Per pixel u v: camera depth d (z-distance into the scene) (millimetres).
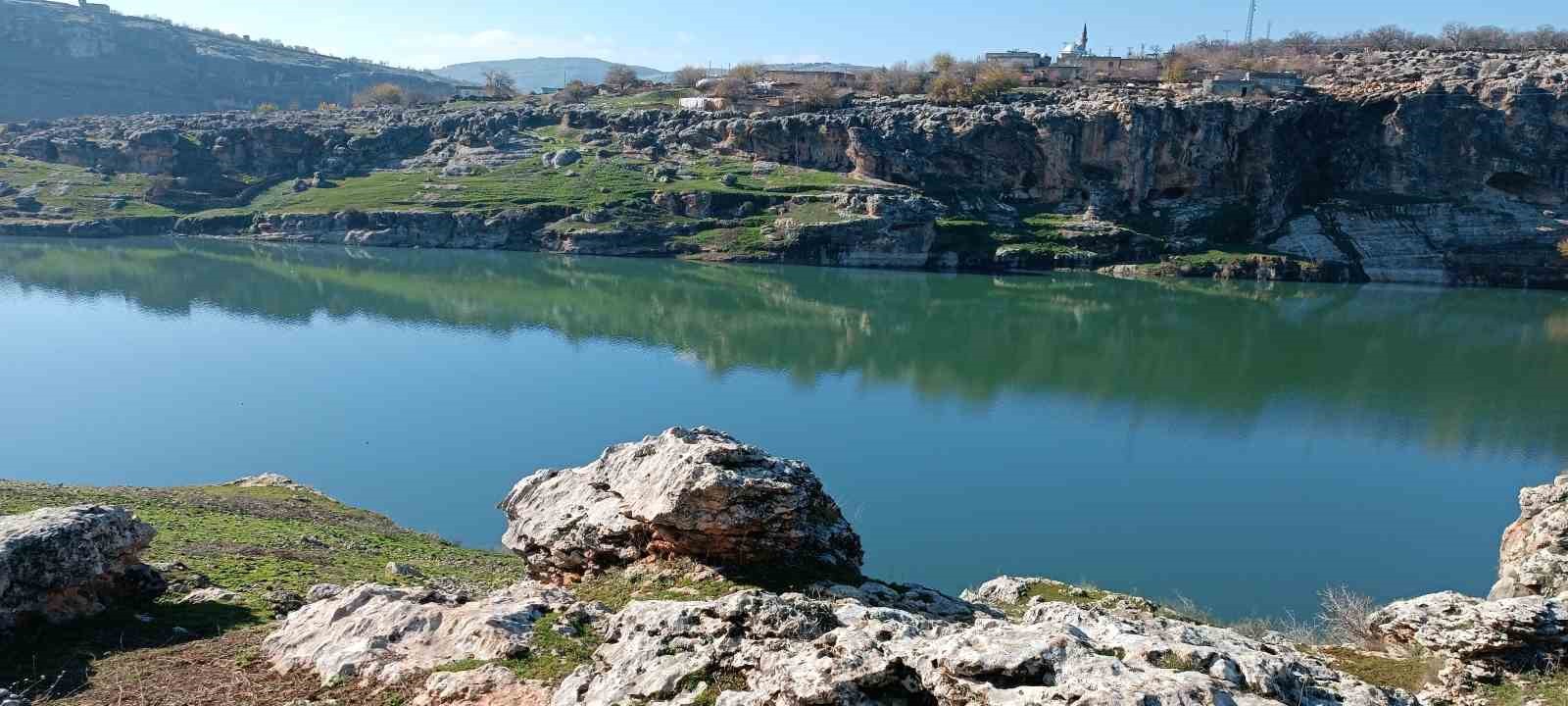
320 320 99750
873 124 166375
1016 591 29984
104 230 159750
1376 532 45625
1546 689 16688
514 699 15727
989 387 78312
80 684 18547
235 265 136750
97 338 87312
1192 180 158250
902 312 114750
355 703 16422
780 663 13492
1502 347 100062
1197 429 65375
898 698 12750
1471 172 151375
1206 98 155375
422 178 179375
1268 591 38188
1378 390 80125
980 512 47156
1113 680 11664
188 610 23625
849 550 22719
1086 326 109875
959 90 172875
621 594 20281
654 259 151500
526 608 18719
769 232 151500
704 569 20641
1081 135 157000
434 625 18703
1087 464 56250
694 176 170125
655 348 89562
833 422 65125
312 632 19672
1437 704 16828
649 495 21797
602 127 191625
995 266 149750
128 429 60031
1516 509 49656
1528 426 68000
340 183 181625
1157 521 46469
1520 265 144625
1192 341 101875
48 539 21547
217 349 84188
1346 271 145875
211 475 52188
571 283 127938
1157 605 30812
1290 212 157125
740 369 81688
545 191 167625
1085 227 154500
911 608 20422
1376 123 155750
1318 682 14312
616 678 15023
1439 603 19672
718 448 21953
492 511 47062
